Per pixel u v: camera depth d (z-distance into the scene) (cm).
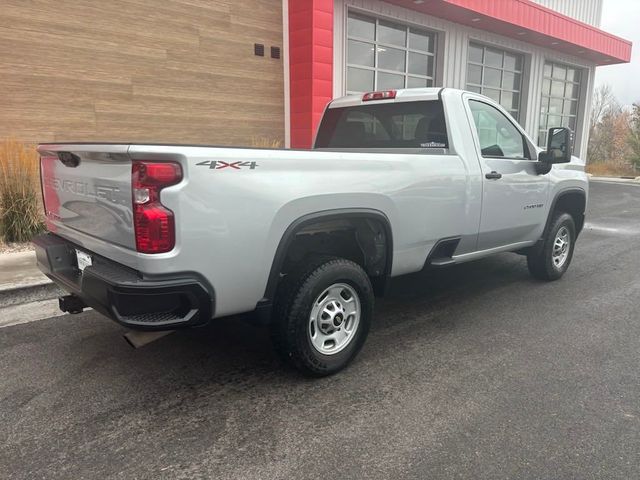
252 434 273
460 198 413
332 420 287
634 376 341
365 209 338
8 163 631
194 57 881
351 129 511
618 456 255
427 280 576
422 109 441
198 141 910
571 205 593
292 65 993
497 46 1509
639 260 682
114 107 801
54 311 452
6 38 689
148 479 237
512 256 696
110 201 275
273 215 288
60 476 238
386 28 1202
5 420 283
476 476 240
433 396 313
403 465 248
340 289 337
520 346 390
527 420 287
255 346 386
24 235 639
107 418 286
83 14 750
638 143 2350
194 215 259
